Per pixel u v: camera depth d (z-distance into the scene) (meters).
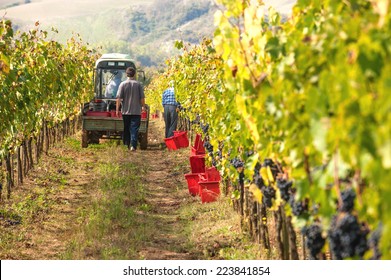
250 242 15.91
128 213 19.84
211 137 19.38
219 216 19.03
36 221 19.14
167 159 33.31
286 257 12.67
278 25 10.64
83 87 42.84
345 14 7.62
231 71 11.07
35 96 24.50
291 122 7.80
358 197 6.83
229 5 10.73
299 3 9.23
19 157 24.66
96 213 19.72
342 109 6.05
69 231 18.17
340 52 6.53
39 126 28.05
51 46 30.17
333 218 7.29
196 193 22.94
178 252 15.95
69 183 25.73
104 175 26.61
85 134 36.69
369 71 6.03
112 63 39.53
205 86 24.45
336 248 7.29
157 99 69.25
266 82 9.48
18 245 16.53
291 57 8.29
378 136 5.53
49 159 31.91
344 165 6.94
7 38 17.72
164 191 24.61
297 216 9.16
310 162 7.80
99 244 16.33
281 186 10.09
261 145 10.16
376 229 6.49
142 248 16.30
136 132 34.53
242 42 10.79
